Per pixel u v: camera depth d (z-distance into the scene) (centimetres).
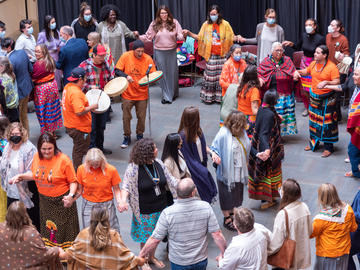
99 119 718
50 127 771
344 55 821
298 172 687
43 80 751
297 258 420
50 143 479
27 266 402
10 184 505
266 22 895
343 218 424
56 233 504
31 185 522
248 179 600
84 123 648
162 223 416
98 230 389
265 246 395
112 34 903
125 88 709
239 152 544
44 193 493
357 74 623
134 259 404
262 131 563
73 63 806
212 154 541
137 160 472
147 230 487
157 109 897
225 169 545
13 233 393
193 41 1009
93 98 690
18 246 394
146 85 736
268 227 574
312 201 618
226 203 561
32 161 500
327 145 728
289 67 746
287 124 769
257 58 916
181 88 998
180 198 415
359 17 910
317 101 716
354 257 523
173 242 421
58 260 421
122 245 399
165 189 488
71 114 641
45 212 502
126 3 1030
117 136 805
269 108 565
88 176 484
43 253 402
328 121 714
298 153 740
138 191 479
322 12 941
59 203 494
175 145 495
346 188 645
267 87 749
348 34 927
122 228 576
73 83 635
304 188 647
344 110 864
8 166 510
